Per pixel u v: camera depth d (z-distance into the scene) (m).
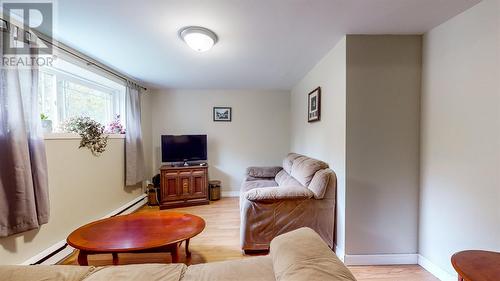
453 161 1.80
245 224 2.32
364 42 2.12
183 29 2.00
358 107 2.13
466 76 1.69
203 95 4.59
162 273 1.22
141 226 2.05
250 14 1.76
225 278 1.19
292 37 2.17
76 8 1.67
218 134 4.63
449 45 1.83
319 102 2.83
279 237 1.42
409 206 2.16
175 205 3.92
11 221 1.70
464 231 1.71
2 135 1.66
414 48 2.12
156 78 3.67
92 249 1.67
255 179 4.02
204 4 1.62
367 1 1.59
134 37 2.16
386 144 2.14
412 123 2.14
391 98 2.13
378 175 2.14
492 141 1.52
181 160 4.25
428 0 1.57
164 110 4.52
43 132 2.07
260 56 2.69
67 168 2.35
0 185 1.64
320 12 1.73
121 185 3.41
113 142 3.19
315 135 3.05
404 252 2.18
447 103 1.85
